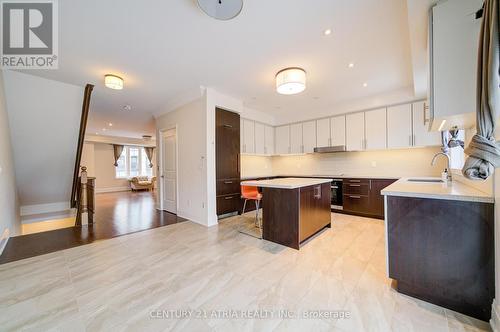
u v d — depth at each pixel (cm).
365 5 178
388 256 171
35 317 144
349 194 433
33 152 382
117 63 275
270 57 264
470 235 142
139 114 527
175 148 452
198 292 171
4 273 204
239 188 442
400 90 383
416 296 161
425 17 173
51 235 319
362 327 132
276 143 586
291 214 263
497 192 129
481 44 103
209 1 162
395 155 428
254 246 268
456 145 246
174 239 298
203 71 302
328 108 484
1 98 279
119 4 175
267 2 173
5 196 304
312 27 207
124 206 574
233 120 428
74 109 361
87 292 172
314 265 214
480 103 104
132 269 211
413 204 161
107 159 989
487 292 136
